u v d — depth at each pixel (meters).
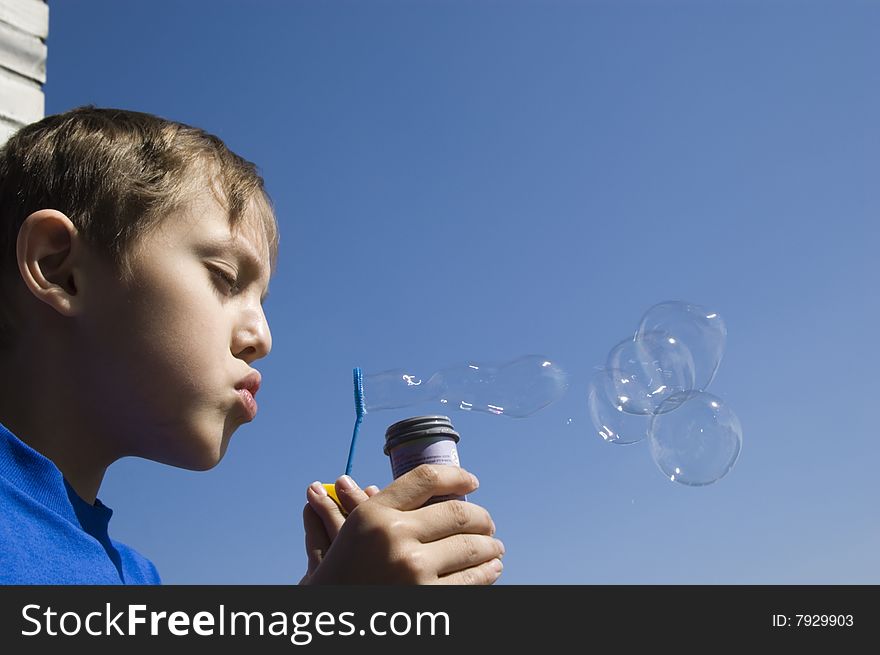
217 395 1.05
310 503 1.26
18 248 1.02
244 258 1.13
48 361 1.04
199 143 1.21
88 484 1.08
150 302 1.03
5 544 0.91
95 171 1.09
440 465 1.08
